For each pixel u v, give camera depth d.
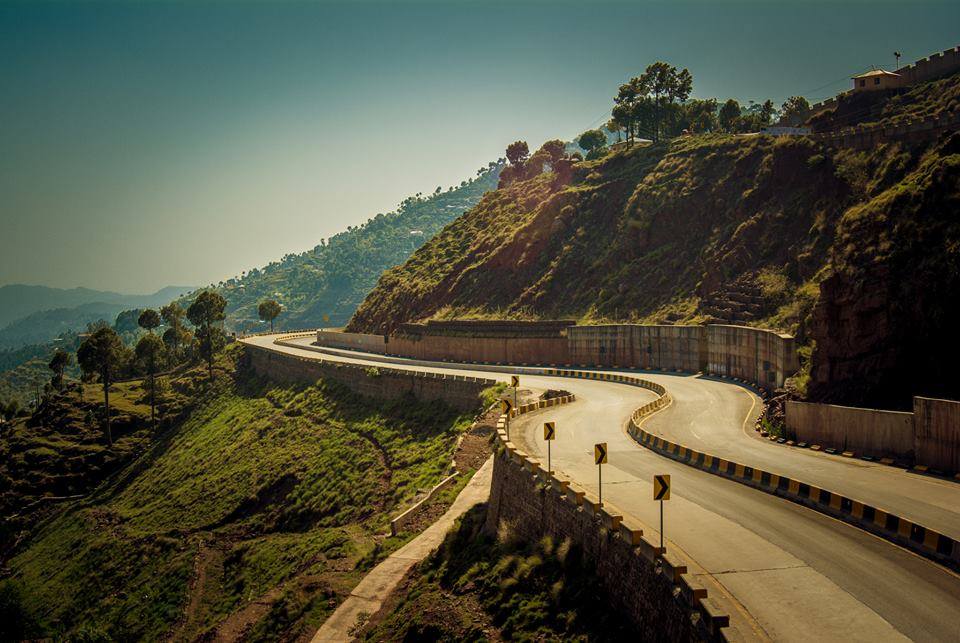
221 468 78.94
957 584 18.95
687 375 65.06
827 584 19.17
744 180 80.56
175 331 142.50
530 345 83.62
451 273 113.75
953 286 34.72
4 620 55.44
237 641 37.84
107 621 53.38
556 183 120.31
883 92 76.69
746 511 25.89
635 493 28.47
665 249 83.75
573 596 23.58
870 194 59.38
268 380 109.50
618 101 129.62
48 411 107.25
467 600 27.77
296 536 54.91
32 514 85.12
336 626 32.94
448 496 45.56
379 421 72.62
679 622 17.97
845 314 39.12
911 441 30.56
